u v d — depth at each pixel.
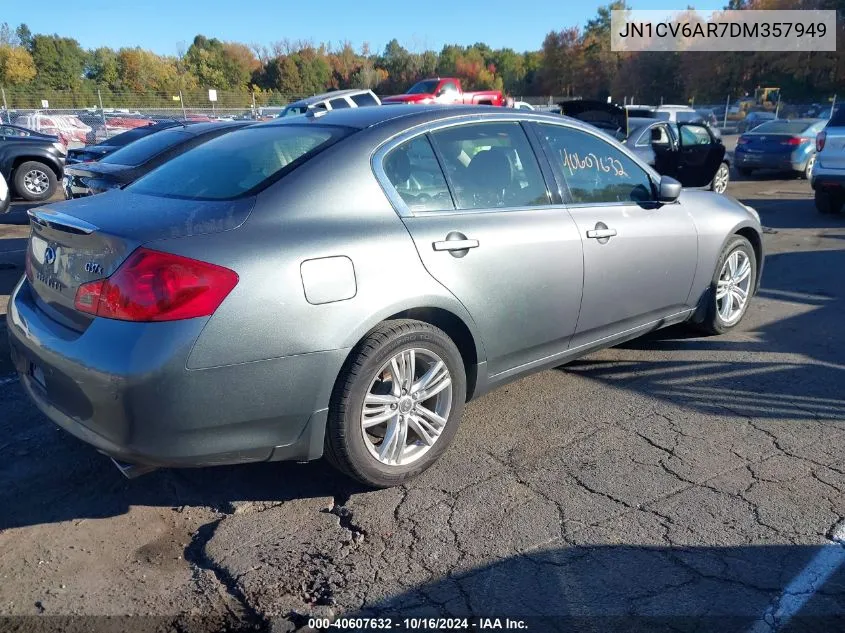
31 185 14.00
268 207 2.93
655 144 11.43
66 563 2.79
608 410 4.11
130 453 2.68
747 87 47.56
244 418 2.77
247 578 2.69
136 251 2.63
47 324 2.92
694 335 5.37
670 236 4.49
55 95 34.91
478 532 2.95
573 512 3.08
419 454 3.34
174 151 8.25
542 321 3.77
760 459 3.52
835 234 9.51
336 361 2.91
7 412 4.08
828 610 2.48
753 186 15.50
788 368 4.70
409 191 3.34
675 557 2.77
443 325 3.45
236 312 2.68
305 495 3.27
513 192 3.75
